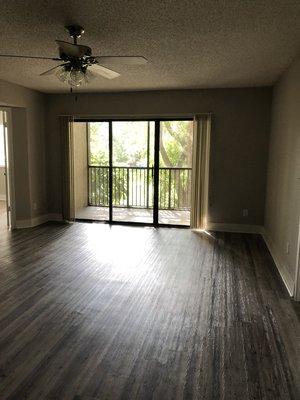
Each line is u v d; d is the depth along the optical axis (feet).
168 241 15.61
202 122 16.90
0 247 14.37
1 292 9.88
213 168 17.38
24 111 17.13
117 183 22.85
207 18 8.13
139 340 7.47
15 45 10.27
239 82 15.24
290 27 8.64
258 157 16.72
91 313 8.66
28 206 18.03
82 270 11.71
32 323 8.16
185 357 6.88
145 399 5.74
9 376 6.27
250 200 17.16
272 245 13.98
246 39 9.55
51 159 19.47
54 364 6.63
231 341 7.47
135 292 9.96
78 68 9.07
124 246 14.73
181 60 11.71
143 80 14.93
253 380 6.24
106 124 21.89
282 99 13.14
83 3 7.34
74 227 18.26
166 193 21.88
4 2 7.29
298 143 10.03
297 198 9.82
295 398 5.82
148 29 8.87
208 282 10.79
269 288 10.39
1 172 26.23
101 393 5.86
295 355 7.00
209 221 17.85
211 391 5.94
